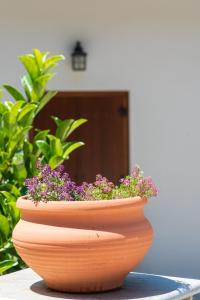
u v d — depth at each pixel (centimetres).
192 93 671
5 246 350
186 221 675
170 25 667
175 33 668
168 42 669
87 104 712
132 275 267
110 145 712
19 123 364
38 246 227
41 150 358
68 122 370
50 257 227
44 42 658
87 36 664
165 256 673
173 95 671
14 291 244
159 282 254
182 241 673
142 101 673
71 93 668
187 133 671
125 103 681
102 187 248
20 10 656
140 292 238
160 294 236
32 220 235
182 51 669
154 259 674
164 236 675
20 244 234
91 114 712
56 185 241
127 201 231
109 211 228
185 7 665
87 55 665
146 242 236
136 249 232
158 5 666
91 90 669
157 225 675
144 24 668
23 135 361
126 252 229
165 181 675
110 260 228
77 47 657
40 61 379
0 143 361
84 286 235
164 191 675
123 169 705
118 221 230
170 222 675
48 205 229
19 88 657
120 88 671
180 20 666
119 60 669
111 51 667
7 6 655
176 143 673
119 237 226
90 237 224
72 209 226
